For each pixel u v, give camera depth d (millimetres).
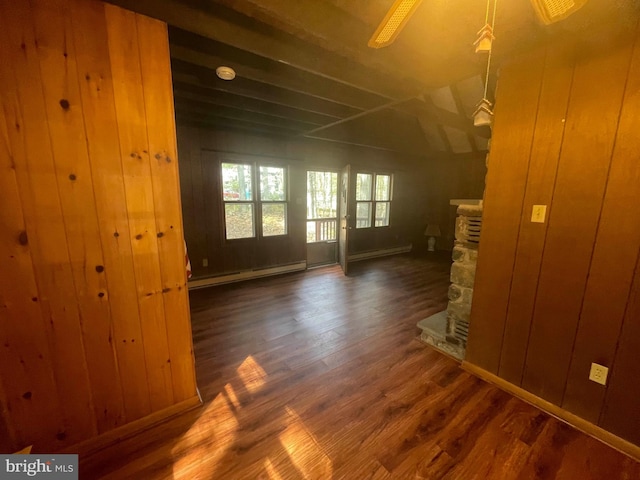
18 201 1162
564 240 1576
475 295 2049
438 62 1871
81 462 1389
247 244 4371
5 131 1105
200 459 1416
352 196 5605
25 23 1091
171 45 1868
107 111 1302
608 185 1401
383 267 5289
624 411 1443
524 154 1695
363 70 2254
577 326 1568
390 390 1917
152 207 1485
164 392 1656
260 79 2287
